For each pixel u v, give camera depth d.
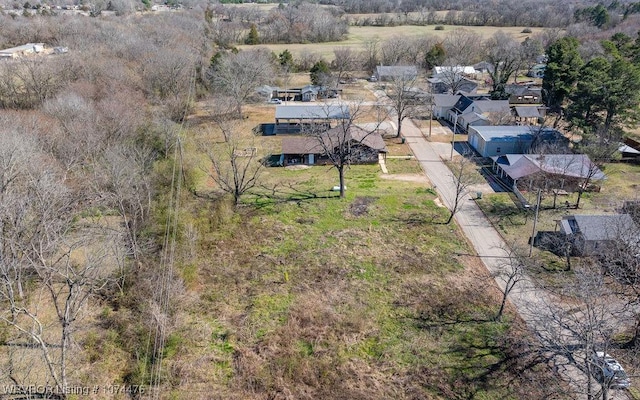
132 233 34.56
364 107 73.50
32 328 23.73
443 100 71.38
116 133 43.53
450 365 25.17
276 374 24.61
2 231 26.56
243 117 69.12
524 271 31.77
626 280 27.44
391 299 30.47
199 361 25.31
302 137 55.75
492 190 45.94
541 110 66.50
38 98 55.59
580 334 23.00
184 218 37.78
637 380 23.48
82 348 25.55
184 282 31.06
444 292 31.06
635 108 50.94
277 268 33.78
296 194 45.22
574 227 35.34
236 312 29.33
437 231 38.44
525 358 25.47
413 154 56.16
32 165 32.03
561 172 43.38
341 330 27.72
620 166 50.91
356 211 41.75
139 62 67.56
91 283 27.41
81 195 36.06
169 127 48.47
